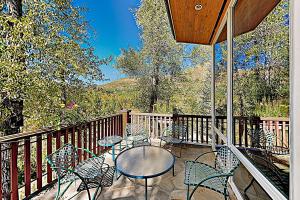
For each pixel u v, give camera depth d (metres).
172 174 3.29
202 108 9.11
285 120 1.47
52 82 3.89
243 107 2.46
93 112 6.15
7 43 3.34
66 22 5.25
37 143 2.76
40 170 2.79
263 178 1.76
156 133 5.57
